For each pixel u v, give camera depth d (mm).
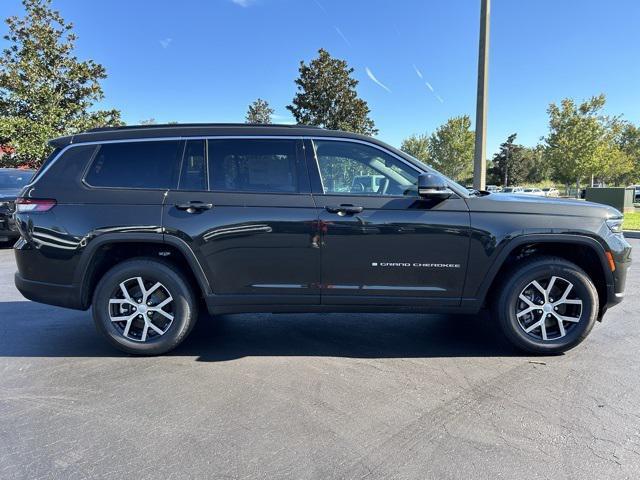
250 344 4352
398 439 2750
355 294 3883
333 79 21516
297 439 2752
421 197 3818
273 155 3910
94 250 3803
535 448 2648
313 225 3785
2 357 4020
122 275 3896
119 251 4023
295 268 3846
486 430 2840
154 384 3494
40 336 4543
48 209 3854
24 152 16594
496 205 3840
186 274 4016
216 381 3547
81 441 2738
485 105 9945
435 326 4871
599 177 41875
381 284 3867
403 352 4137
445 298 3881
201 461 2547
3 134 16094
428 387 3430
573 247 3994
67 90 18141
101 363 3891
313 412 3068
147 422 2949
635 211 22406
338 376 3633
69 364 3871
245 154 3916
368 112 22438
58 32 17812
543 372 3672
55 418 3002
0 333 4629
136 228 3783
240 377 3619
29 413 3068
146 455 2602
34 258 3893
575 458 2557
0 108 17172
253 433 2818
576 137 32812
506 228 3781
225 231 3787
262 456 2592
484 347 4246
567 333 3949
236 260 3836
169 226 3775
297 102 21797
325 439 2752
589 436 2766
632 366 3773
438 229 3785
